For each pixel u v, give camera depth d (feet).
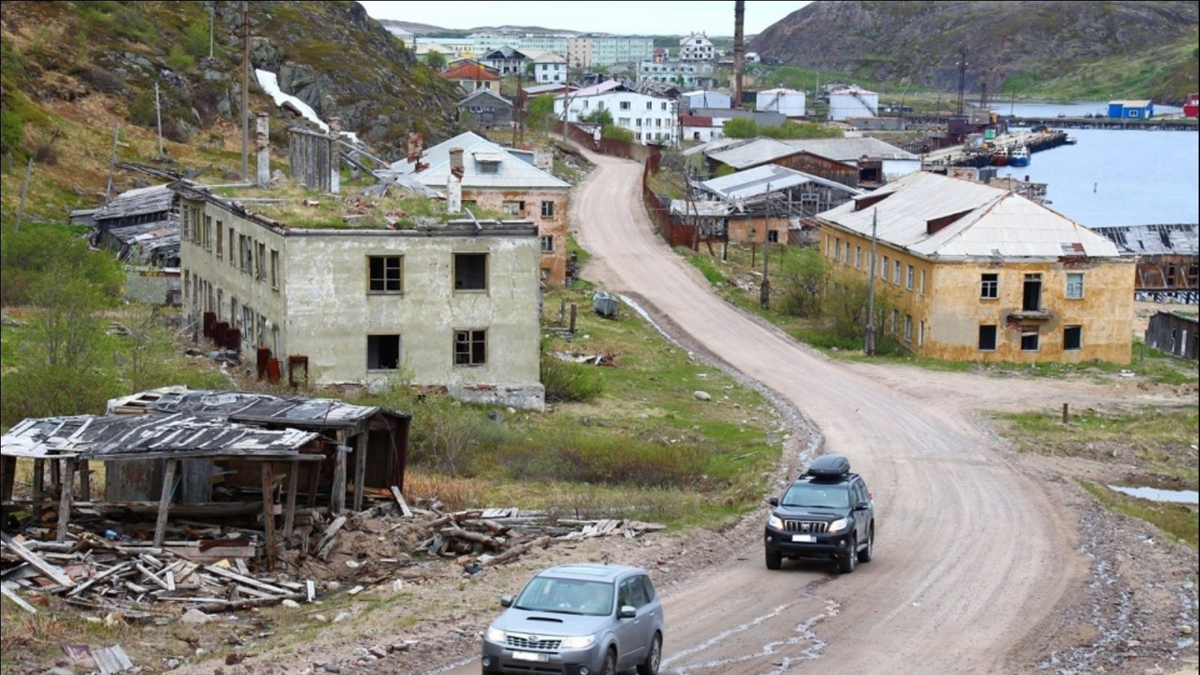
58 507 106.32
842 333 268.00
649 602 73.67
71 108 386.93
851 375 232.53
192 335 214.07
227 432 105.29
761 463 160.45
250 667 74.90
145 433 104.83
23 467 135.85
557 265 291.79
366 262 176.24
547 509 124.16
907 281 260.62
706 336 264.93
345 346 176.55
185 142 399.65
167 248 260.42
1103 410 212.23
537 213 289.12
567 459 153.79
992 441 183.83
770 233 406.41
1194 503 161.07
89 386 153.69
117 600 91.30
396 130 455.63
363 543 108.06
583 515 123.13
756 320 284.20
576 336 245.24
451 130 486.38
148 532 104.01
